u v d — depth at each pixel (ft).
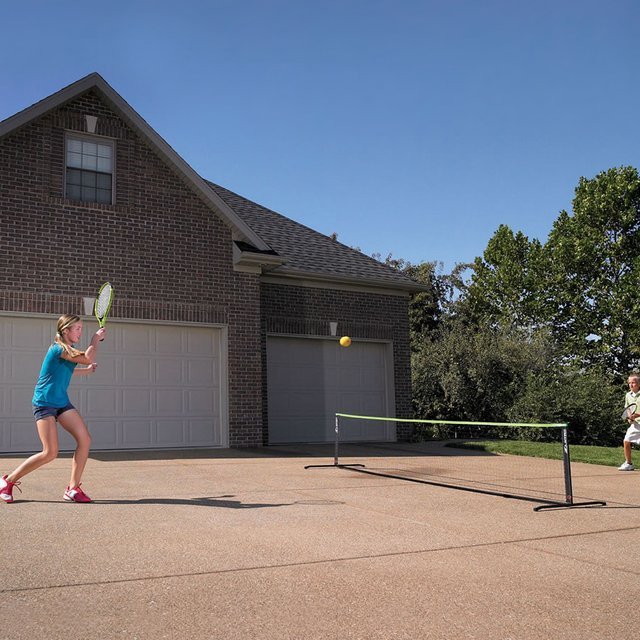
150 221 46.93
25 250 42.50
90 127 45.57
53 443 23.40
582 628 12.69
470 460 43.37
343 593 14.33
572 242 104.73
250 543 18.38
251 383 50.14
